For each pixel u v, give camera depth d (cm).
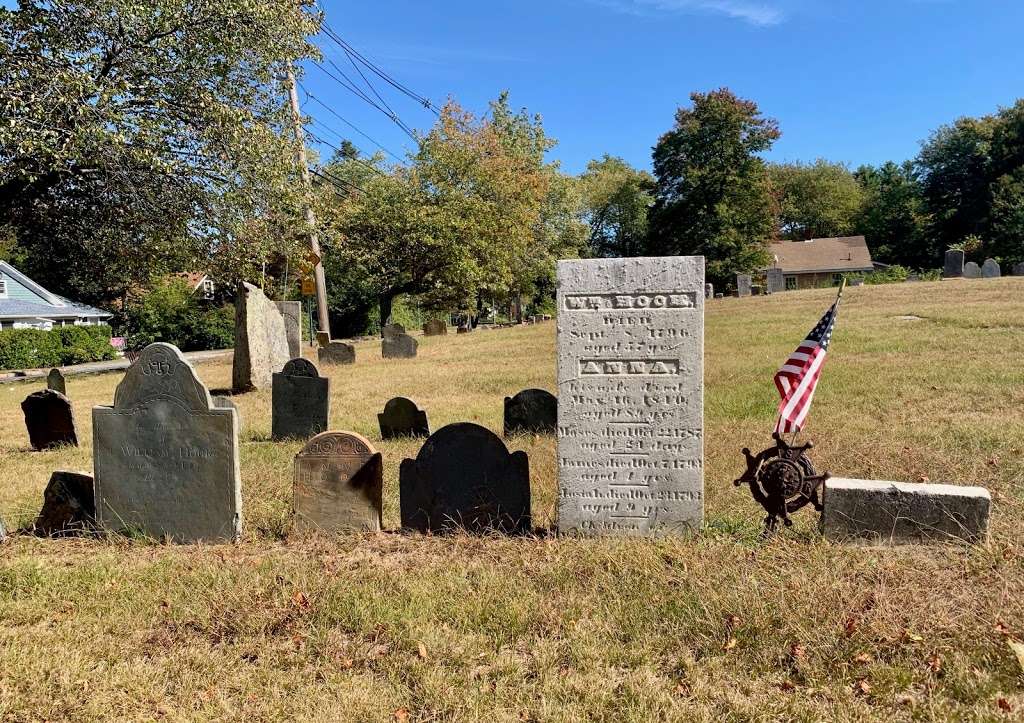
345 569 509
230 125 1675
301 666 390
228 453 577
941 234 6869
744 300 3169
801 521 555
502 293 4791
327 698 356
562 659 387
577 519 560
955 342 1445
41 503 705
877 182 8638
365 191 3862
